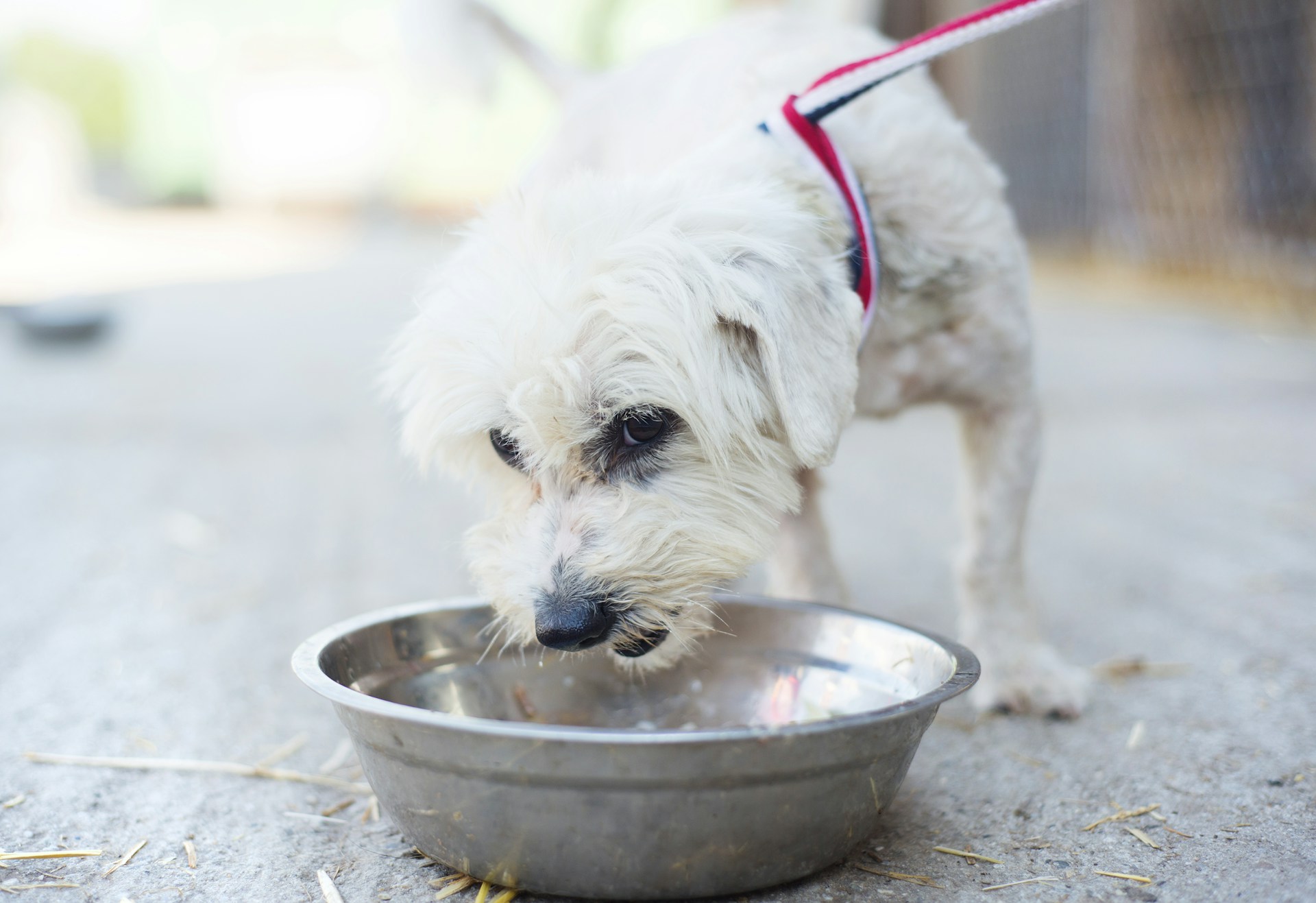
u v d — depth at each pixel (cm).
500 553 62
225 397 175
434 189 618
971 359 71
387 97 650
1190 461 125
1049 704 71
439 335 62
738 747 51
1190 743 67
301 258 418
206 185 715
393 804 56
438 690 64
